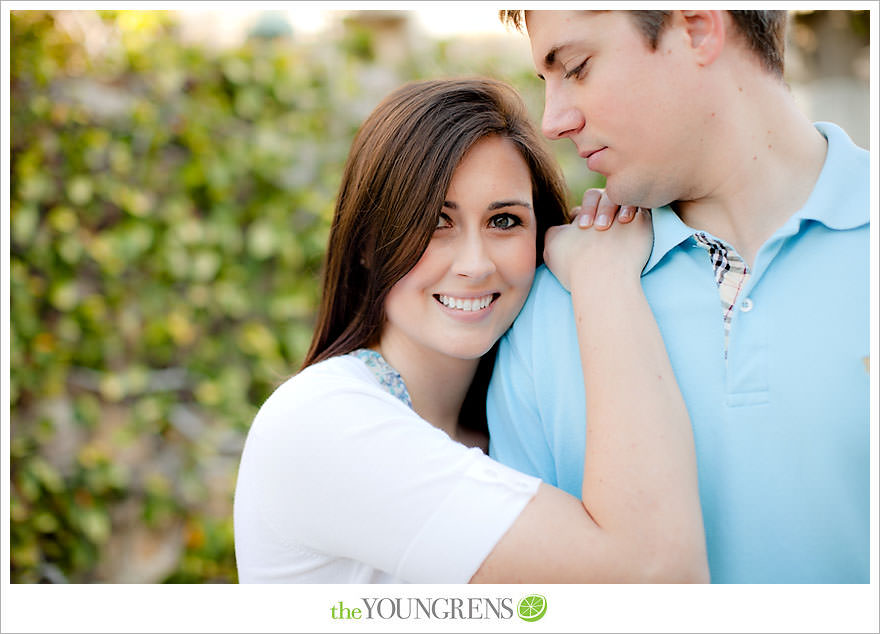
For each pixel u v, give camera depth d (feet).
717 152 3.84
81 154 8.07
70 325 8.20
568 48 3.76
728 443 3.76
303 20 9.01
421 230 4.15
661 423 3.64
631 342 3.83
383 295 4.48
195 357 8.65
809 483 3.64
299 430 3.97
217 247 8.55
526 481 3.76
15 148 7.88
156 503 8.51
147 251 8.38
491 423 4.71
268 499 4.09
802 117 3.99
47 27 7.82
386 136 4.33
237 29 8.84
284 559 4.17
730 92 3.79
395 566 3.79
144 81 8.25
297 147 8.80
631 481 3.57
